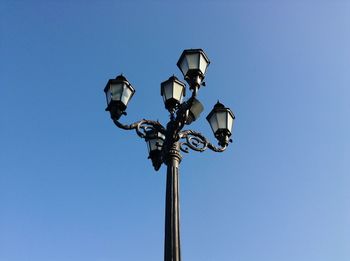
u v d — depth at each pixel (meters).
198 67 7.49
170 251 6.43
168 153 7.57
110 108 7.93
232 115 8.86
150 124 8.22
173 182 7.23
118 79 8.16
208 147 8.24
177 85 8.21
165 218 6.89
